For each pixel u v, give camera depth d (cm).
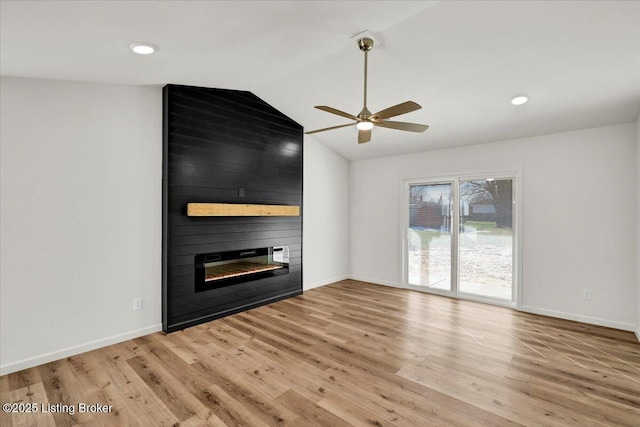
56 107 278
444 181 493
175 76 306
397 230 543
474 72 295
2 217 252
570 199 381
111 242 310
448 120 395
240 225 410
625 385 238
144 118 333
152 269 340
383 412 207
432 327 357
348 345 309
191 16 183
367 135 278
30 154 265
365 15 212
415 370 261
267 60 280
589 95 306
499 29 236
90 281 297
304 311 415
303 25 218
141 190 330
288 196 475
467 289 473
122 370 260
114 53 227
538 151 403
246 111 414
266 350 298
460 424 195
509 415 204
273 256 455
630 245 345
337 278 586
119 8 163
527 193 411
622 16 207
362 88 355
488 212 452
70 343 286
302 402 218
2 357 253
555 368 263
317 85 367
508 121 380
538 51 254
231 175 397
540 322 372
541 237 401
